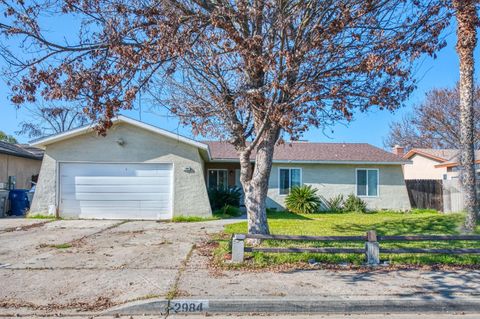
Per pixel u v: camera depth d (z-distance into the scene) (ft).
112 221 48.37
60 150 51.29
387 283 20.53
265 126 26.78
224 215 54.85
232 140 30.35
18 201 57.16
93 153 51.44
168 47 20.07
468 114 41.52
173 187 51.55
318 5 21.68
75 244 31.50
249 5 21.91
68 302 17.97
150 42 20.49
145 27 21.45
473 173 41.27
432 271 23.06
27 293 19.02
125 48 19.63
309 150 73.00
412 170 101.60
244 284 20.16
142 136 51.93
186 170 51.80
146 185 51.57
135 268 23.44
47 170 51.03
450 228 41.83
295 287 19.71
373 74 22.76
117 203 51.26
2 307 17.38
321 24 22.15
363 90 23.84
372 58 20.24
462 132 41.88
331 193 68.59
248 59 21.72
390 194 69.31
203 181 51.96
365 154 71.51
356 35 21.75
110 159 51.44
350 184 69.05
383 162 68.23
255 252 25.76
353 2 20.86
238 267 23.45
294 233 36.73
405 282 20.75
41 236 35.76
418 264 24.39
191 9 23.80
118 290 19.38
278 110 22.29
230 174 73.87
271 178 67.97
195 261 25.25
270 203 67.41
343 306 17.80
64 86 20.47
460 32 35.83
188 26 22.65
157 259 25.85
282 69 21.79
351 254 26.20
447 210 64.18
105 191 51.29
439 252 24.77
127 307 17.30
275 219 52.37
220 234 36.76
